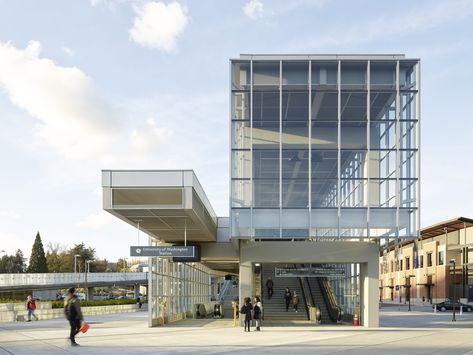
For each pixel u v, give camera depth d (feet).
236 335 73.77
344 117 87.20
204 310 125.08
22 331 79.61
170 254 80.12
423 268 272.51
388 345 61.98
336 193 85.51
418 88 86.63
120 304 163.94
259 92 88.07
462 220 231.30
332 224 84.94
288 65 88.43
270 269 126.82
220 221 108.06
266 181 86.17
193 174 70.44
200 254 106.93
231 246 107.34
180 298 117.80
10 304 115.96
